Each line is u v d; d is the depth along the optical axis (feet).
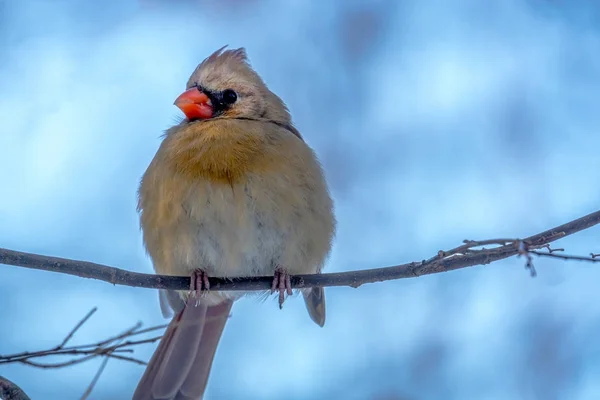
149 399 30.50
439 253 23.88
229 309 32.40
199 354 31.71
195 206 28.40
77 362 22.12
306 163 30.04
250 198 28.45
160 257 29.99
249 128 30.07
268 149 29.25
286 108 34.14
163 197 28.94
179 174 28.73
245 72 33.50
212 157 28.71
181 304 32.27
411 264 27.04
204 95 32.81
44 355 21.93
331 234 31.30
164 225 29.12
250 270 29.91
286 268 29.76
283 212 28.86
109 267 26.76
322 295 33.19
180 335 31.73
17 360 21.66
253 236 28.81
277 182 28.81
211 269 29.55
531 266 21.93
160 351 31.22
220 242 28.76
